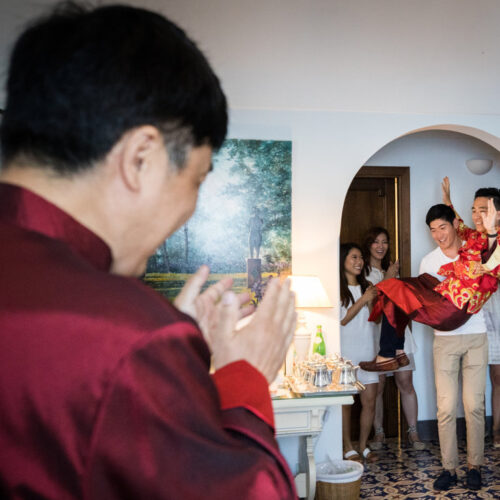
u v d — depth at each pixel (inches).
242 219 124.3
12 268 15.4
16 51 18.2
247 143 124.8
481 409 135.0
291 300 21.4
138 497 14.1
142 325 14.8
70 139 17.2
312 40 127.1
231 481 14.5
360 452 154.0
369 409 154.2
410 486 135.3
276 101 126.5
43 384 14.0
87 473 13.9
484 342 136.3
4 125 18.0
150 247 19.9
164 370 14.6
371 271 165.8
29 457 14.0
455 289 135.4
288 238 125.7
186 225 122.7
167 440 14.2
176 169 19.0
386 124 131.1
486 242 135.0
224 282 24.2
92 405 13.9
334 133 129.0
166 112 18.1
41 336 14.3
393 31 130.0
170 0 120.5
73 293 15.0
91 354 14.1
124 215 18.4
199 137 19.4
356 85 129.6
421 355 172.1
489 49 134.5
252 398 17.6
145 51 17.9
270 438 16.5
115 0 109.6
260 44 125.3
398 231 172.2
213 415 15.4
